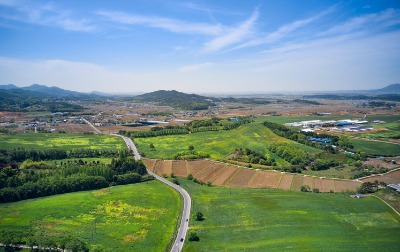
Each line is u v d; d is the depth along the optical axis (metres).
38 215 163.75
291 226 150.50
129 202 185.62
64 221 158.62
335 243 133.50
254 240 139.62
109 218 164.50
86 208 175.50
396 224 151.12
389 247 129.25
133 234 148.00
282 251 128.62
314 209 169.88
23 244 135.12
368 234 141.50
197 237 142.75
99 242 139.00
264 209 172.00
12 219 157.88
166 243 140.75
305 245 132.12
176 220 163.88
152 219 165.00
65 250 130.38
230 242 139.38
